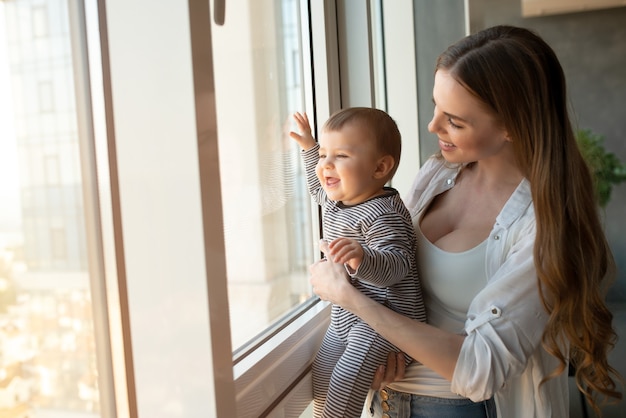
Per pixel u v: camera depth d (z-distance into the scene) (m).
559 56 2.44
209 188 0.67
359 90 1.57
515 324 0.98
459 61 1.00
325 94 1.49
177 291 0.68
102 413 0.69
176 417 0.70
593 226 1.04
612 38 2.39
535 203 0.99
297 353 1.09
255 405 0.91
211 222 0.67
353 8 1.55
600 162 2.38
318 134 1.49
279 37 1.24
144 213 0.68
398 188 2.19
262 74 1.14
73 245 0.65
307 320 1.20
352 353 1.03
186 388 0.69
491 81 0.98
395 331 0.97
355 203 1.09
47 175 0.62
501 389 1.09
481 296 1.00
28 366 0.60
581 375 1.08
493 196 1.13
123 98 0.67
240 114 1.02
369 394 1.16
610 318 1.05
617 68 2.39
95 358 0.68
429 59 2.15
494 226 1.07
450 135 1.03
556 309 0.97
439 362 0.97
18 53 0.59
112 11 0.66
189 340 0.68
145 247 0.68
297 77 1.37
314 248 1.44
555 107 1.01
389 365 1.04
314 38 1.48
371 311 0.98
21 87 0.59
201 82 0.66
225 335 0.70
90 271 0.68
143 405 0.70
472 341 0.98
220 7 0.80
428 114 2.16
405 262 1.01
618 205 2.35
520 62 0.98
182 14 0.64
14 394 0.58
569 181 1.00
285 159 1.26
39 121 0.61
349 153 1.04
